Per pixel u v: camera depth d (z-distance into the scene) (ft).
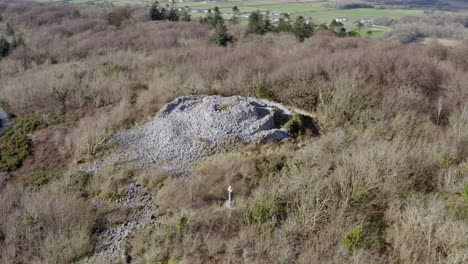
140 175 60.75
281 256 40.63
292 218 45.42
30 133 82.64
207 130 69.21
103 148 70.79
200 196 53.67
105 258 44.98
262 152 63.46
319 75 89.76
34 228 48.83
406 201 47.14
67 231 48.60
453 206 46.78
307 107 83.41
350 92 72.79
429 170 52.95
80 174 61.98
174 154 65.51
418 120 68.23
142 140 71.61
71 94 94.99
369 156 51.37
